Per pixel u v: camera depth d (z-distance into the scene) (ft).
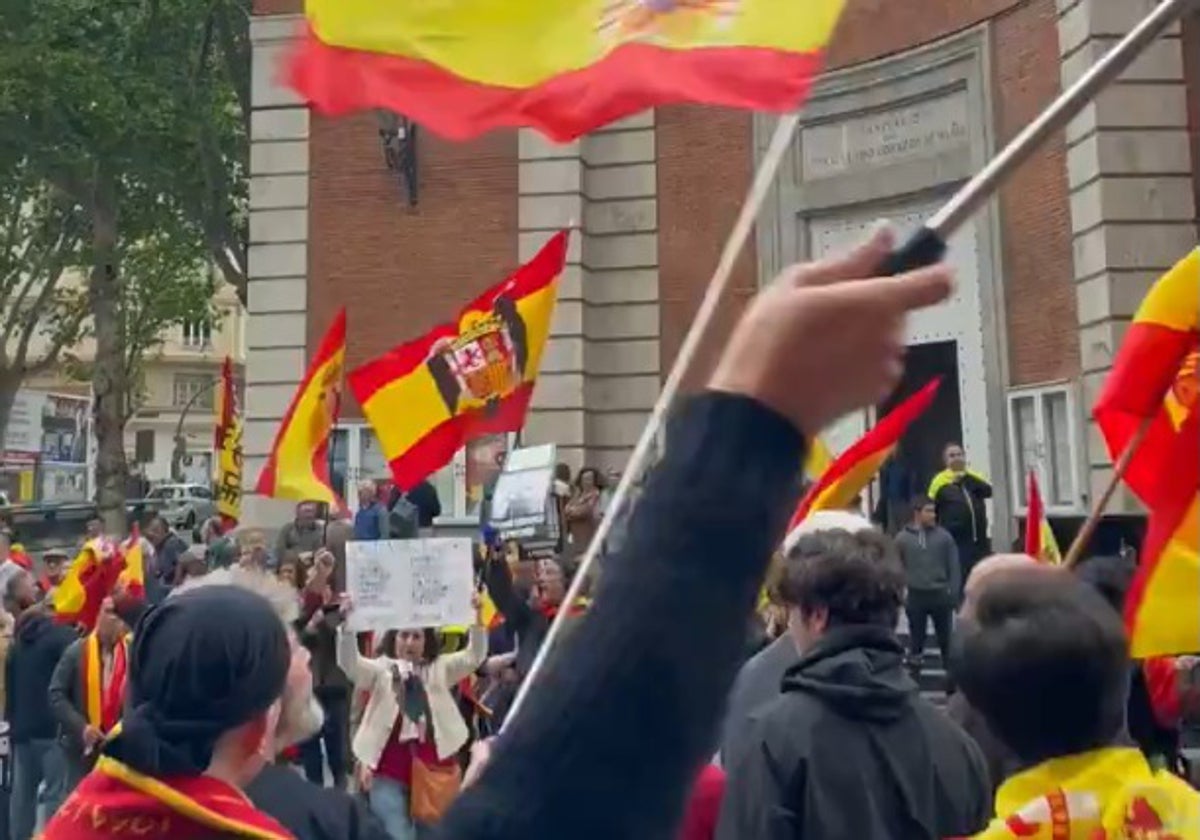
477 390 28.84
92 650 32.48
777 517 3.79
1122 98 50.26
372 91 9.61
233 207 101.19
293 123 70.18
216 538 62.54
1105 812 7.67
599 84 9.50
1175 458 13.88
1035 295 54.90
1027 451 54.54
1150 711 19.27
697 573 3.70
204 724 8.04
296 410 32.63
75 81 86.79
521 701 4.09
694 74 9.37
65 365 146.92
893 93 61.05
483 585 37.04
